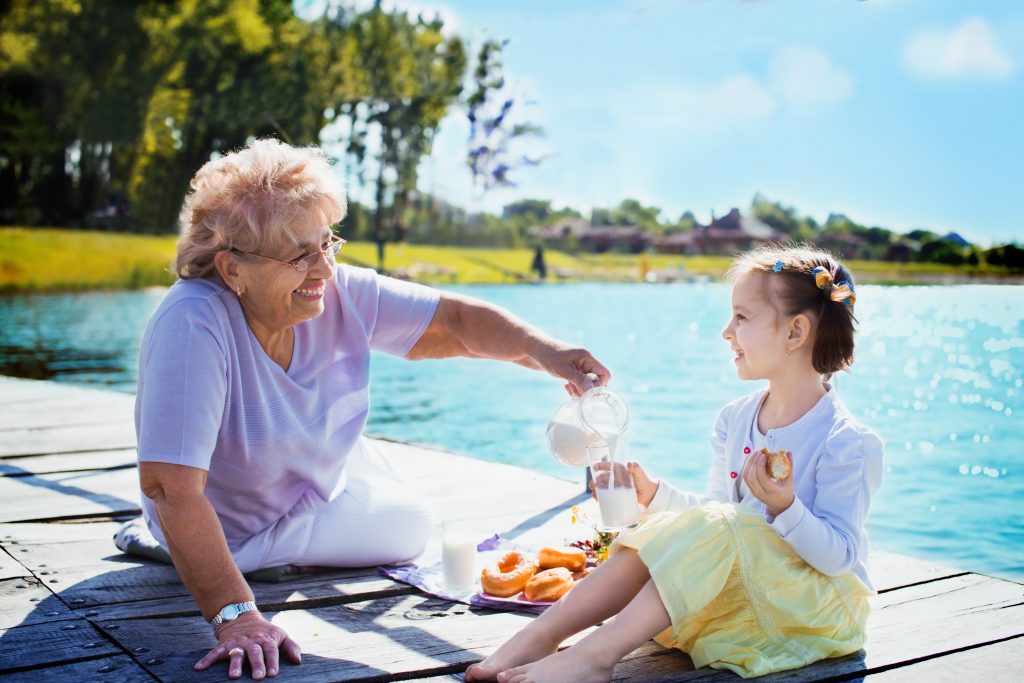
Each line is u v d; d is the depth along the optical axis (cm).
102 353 970
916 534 360
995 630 203
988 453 488
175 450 187
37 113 1897
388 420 636
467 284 1981
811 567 185
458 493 329
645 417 617
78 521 291
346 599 223
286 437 219
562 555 229
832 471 189
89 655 186
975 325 929
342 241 207
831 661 187
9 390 578
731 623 187
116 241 1875
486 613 214
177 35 1903
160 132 1939
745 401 214
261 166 197
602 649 171
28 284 1756
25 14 1872
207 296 203
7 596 221
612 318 1282
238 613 186
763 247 218
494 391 756
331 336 226
